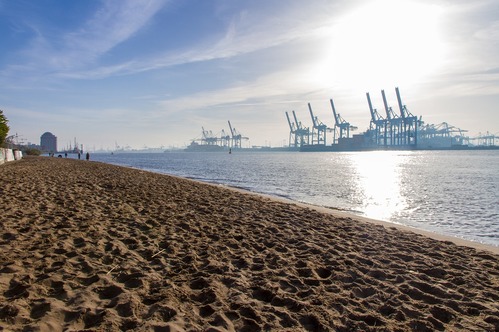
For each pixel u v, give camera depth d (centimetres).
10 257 584
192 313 427
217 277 554
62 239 712
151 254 661
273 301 479
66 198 1259
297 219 1124
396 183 3114
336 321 425
